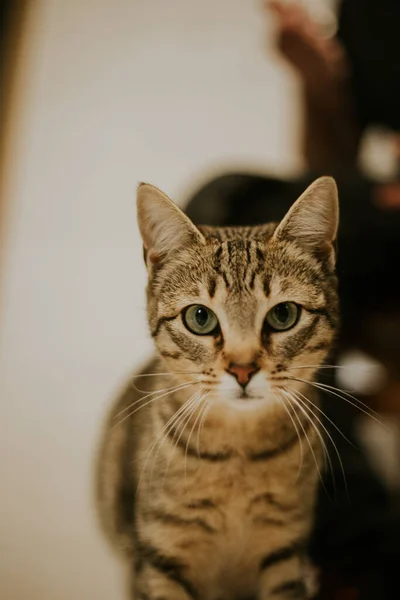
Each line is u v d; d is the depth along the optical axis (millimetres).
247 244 371
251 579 394
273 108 637
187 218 365
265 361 362
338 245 370
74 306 564
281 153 615
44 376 552
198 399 373
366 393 409
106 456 417
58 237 598
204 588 391
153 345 392
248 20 664
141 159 625
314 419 363
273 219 392
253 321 361
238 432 369
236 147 638
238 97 648
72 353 535
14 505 504
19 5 690
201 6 673
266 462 369
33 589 462
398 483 425
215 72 660
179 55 667
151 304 378
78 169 628
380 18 496
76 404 533
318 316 367
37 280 591
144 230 362
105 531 437
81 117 656
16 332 577
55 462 520
